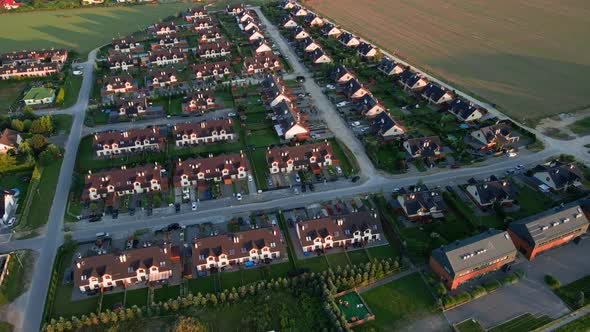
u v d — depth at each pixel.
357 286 113.62
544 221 123.31
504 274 117.62
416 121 190.00
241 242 121.06
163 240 129.25
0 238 129.50
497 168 159.88
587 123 185.12
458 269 110.19
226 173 154.25
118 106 195.75
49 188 150.62
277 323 104.44
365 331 102.38
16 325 104.69
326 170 160.00
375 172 159.00
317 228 125.69
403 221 135.50
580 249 125.06
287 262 122.12
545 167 151.25
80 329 103.12
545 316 106.00
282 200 145.50
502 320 105.25
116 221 136.88
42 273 118.75
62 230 132.88
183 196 147.12
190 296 107.44
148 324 104.44
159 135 176.50
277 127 183.62
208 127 176.25
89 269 113.12
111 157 167.62
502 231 120.19
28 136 177.88
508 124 184.75
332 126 187.50
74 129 185.75
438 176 156.38
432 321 105.38
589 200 133.62
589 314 106.19
